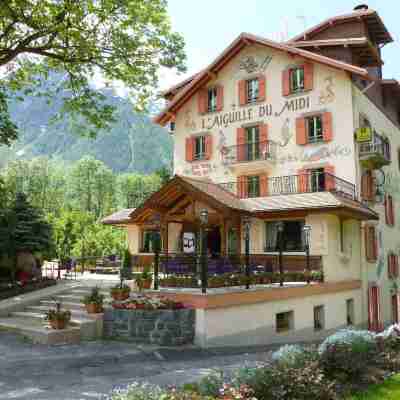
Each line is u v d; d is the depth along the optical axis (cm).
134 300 1238
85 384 793
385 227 2584
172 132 2997
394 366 841
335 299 1883
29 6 1497
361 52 2433
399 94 2977
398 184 2905
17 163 7225
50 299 1634
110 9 1588
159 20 1709
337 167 2214
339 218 2080
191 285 1407
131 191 8056
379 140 2366
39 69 1811
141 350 1109
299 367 693
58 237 3516
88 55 1664
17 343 1166
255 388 605
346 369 751
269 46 2423
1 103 1773
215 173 2578
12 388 764
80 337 1213
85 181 8094
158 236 1407
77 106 1814
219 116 2616
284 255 2014
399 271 2770
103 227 4031
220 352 1149
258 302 1379
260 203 2031
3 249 1889
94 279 2166
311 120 2348
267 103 2464
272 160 2373
